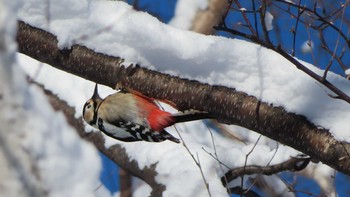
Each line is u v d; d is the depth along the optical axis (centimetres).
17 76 920
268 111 916
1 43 916
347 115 888
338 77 925
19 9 995
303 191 1310
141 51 972
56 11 998
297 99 905
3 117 904
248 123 938
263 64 927
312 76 864
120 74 981
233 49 940
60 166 912
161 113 1062
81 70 1003
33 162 898
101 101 1143
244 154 1291
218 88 943
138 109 1078
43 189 897
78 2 1001
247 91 929
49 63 1024
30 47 1008
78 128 1351
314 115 896
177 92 961
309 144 899
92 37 988
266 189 1457
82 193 897
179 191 1186
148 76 972
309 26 1179
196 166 1218
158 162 1266
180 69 959
